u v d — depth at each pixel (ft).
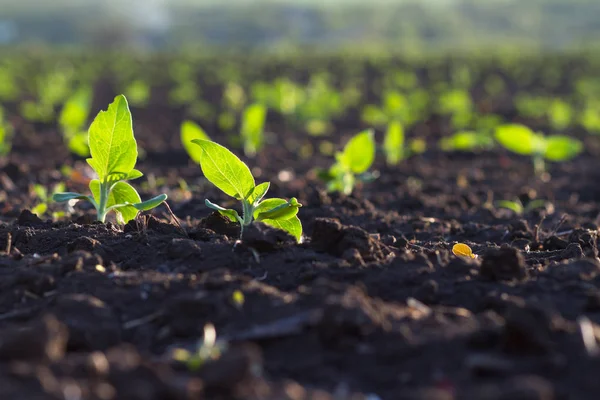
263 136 6.11
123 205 2.53
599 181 4.26
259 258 2.30
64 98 9.04
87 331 1.96
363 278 2.20
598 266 2.25
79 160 4.66
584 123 6.55
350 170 3.32
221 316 2.02
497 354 1.89
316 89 8.63
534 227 3.11
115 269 2.23
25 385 1.76
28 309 2.08
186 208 3.23
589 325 1.94
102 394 1.76
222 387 1.78
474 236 2.89
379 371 1.88
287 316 2.01
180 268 2.27
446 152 5.33
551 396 1.77
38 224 2.72
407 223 3.01
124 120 2.49
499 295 2.12
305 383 1.86
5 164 4.24
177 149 4.92
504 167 4.74
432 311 2.07
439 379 1.84
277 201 2.43
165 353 1.96
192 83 11.28
